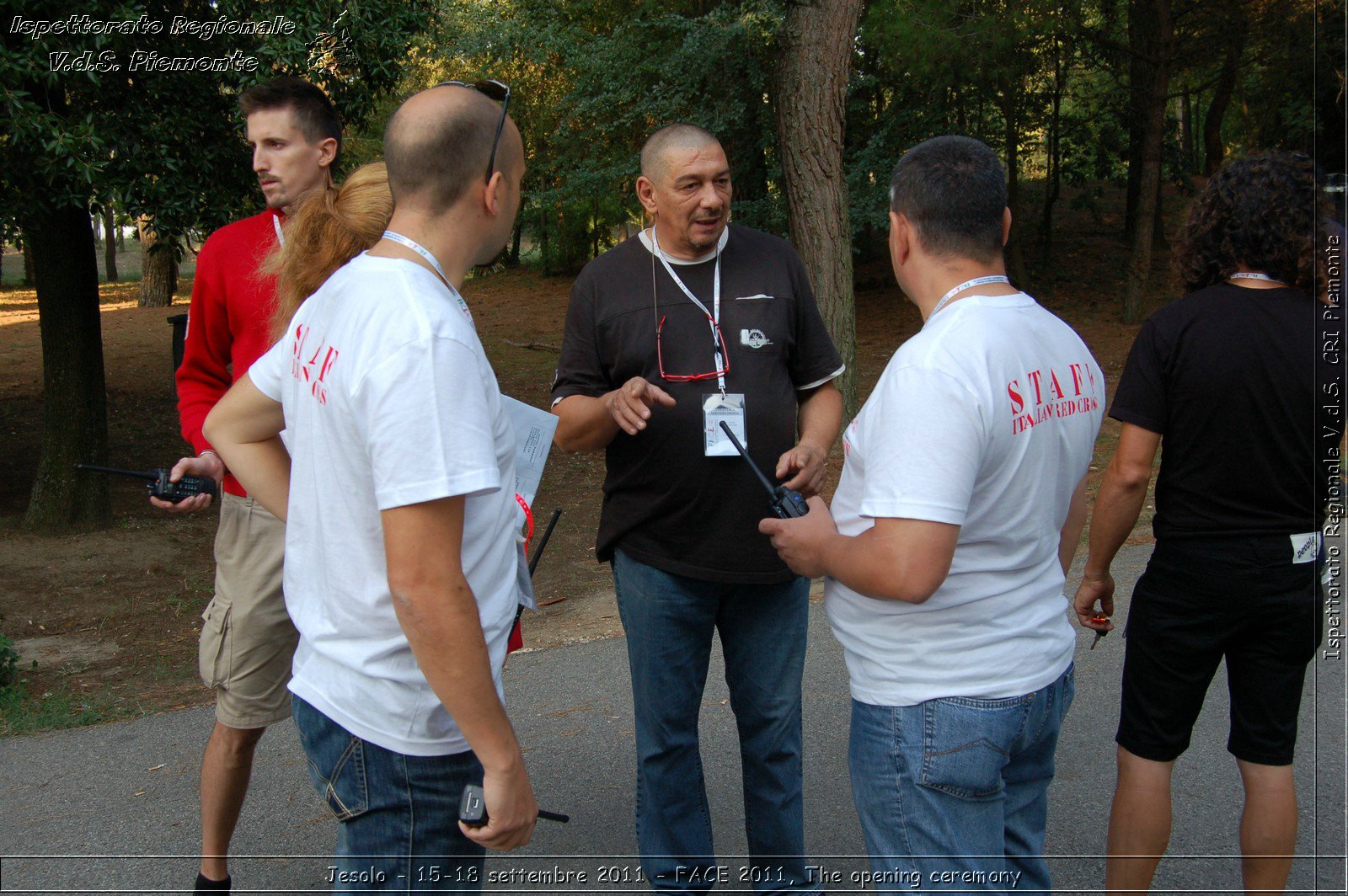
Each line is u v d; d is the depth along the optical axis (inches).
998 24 571.5
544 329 796.6
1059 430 77.7
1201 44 674.8
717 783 144.6
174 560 328.2
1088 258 839.7
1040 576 79.7
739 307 109.0
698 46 493.7
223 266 107.4
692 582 109.1
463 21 594.2
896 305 775.1
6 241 299.1
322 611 71.1
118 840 131.7
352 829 71.0
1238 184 93.7
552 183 791.1
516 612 81.2
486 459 64.9
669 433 107.0
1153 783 100.4
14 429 491.2
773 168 545.3
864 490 78.4
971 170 78.6
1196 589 94.5
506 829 66.4
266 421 81.1
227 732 106.4
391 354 64.2
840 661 187.2
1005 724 76.2
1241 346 90.5
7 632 264.1
